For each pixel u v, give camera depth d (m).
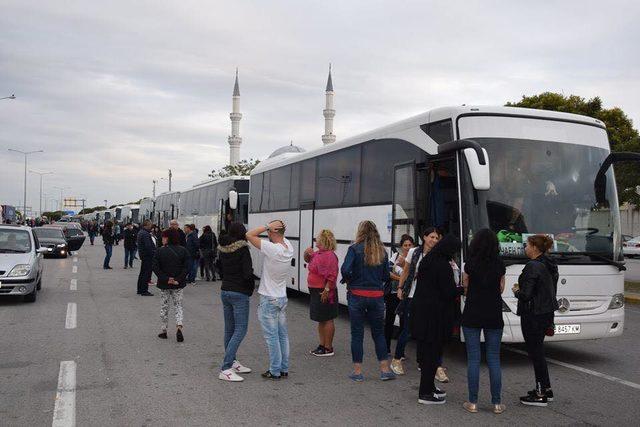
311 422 5.92
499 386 6.33
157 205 47.34
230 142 95.69
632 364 8.86
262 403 6.53
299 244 14.85
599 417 6.25
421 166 9.45
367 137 11.52
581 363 8.92
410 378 7.75
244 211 23.30
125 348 9.27
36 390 6.91
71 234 38.62
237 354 8.95
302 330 11.33
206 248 20.89
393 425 5.90
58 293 16.12
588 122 9.16
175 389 7.02
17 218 79.69
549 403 6.77
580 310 8.45
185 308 13.97
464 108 8.77
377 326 7.59
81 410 6.19
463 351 9.66
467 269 6.36
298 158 15.26
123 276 21.36
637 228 45.44
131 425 5.75
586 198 8.77
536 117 8.88
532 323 6.62
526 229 8.37
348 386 7.30
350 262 7.45
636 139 19.86
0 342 9.62
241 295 7.48
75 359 8.48
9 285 13.40
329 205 13.12
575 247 8.53
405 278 7.98
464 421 6.05
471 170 7.79
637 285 19.64
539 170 8.64
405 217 9.81
